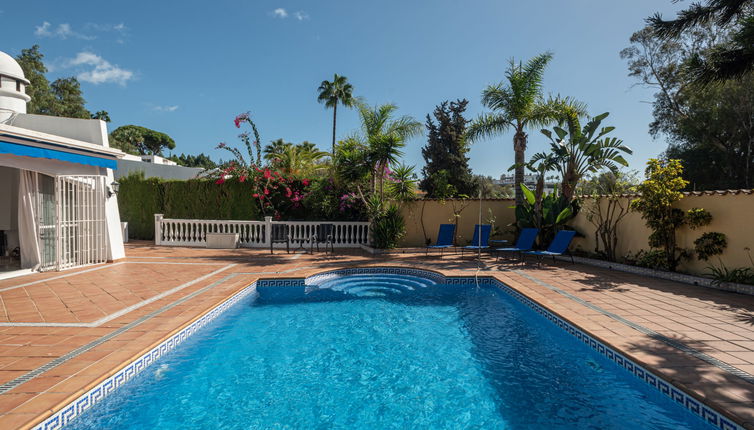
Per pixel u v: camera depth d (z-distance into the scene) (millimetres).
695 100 21375
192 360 4309
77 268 8797
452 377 3914
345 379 3859
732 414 2512
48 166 8156
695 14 8602
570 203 11281
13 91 9828
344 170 12477
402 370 4086
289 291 7668
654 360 3453
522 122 12578
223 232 13844
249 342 4895
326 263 9836
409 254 11891
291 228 13727
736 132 20875
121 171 22641
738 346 3830
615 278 7918
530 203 12133
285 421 3082
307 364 4227
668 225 7891
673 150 24219
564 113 11227
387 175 13219
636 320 4812
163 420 3076
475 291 7754
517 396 3502
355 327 5535
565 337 4926
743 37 7738
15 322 4645
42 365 3338
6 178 10203
